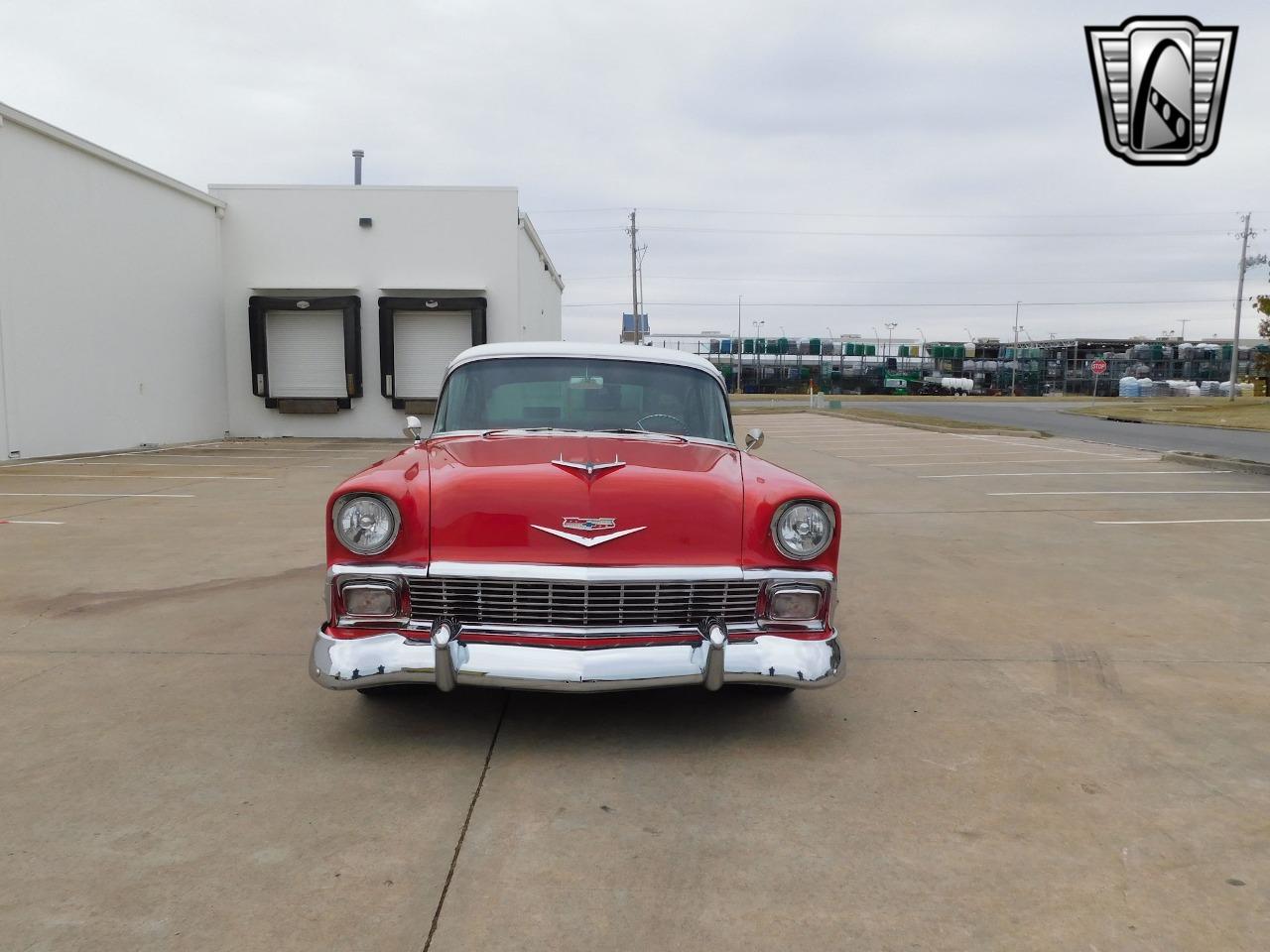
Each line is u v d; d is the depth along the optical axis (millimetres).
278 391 19516
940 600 5469
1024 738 3344
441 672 2979
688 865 2432
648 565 3129
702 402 4305
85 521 8117
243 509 8914
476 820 2660
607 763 3084
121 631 4621
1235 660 4312
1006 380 65125
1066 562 6605
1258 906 2268
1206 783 2975
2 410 12977
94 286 14891
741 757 3152
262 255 19188
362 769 3000
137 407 16156
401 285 19375
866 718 3531
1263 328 40250
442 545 3115
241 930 2098
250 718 3438
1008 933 2143
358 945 2051
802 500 3229
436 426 4250
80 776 2910
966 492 10656
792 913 2213
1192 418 26625
